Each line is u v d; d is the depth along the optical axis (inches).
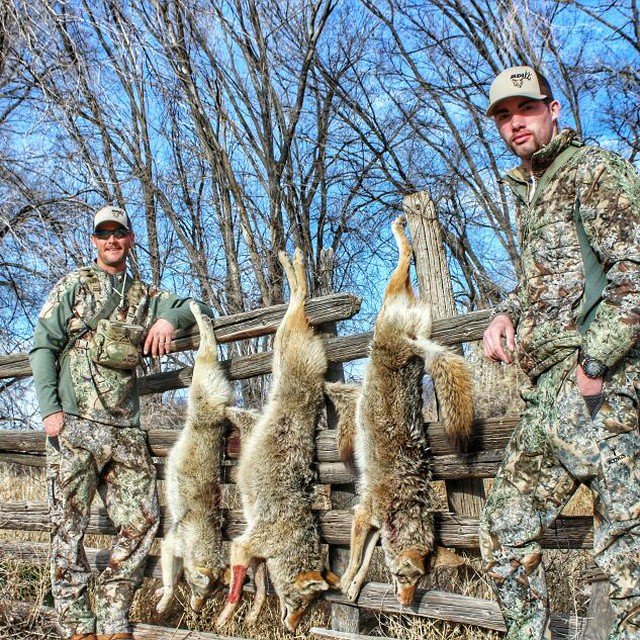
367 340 175.2
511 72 122.0
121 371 182.2
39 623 200.2
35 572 221.6
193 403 191.3
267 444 178.7
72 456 175.8
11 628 198.2
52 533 177.2
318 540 178.4
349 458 174.7
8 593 211.0
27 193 370.3
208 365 191.5
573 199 112.7
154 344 184.9
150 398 339.6
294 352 178.7
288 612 176.7
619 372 108.0
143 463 184.2
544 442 116.6
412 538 162.7
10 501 231.8
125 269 189.8
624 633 106.1
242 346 415.2
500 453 156.6
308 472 179.9
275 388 181.3
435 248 180.5
